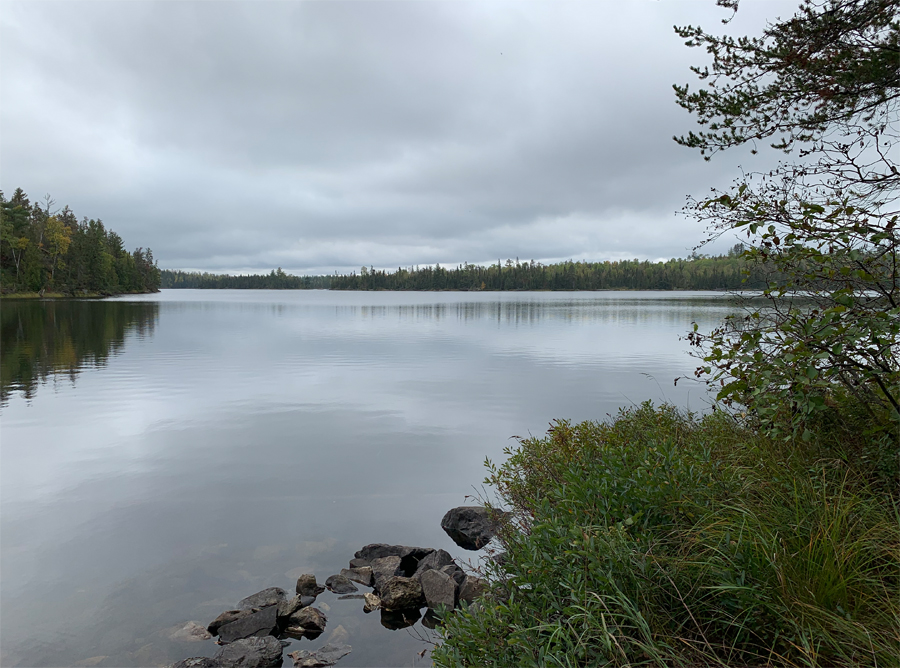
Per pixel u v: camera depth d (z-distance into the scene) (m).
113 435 10.66
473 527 6.36
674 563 3.04
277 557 5.79
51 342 27.66
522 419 12.00
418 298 127.94
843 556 2.83
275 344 28.38
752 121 5.16
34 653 4.13
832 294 3.67
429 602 4.87
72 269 104.44
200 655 4.14
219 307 74.56
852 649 2.40
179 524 6.59
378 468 8.73
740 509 3.33
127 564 5.59
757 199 4.20
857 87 4.67
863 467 3.85
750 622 2.69
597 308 70.19
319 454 9.47
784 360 3.77
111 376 17.88
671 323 42.47
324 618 4.68
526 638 2.86
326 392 15.26
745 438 5.17
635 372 18.72
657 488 3.63
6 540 6.14
